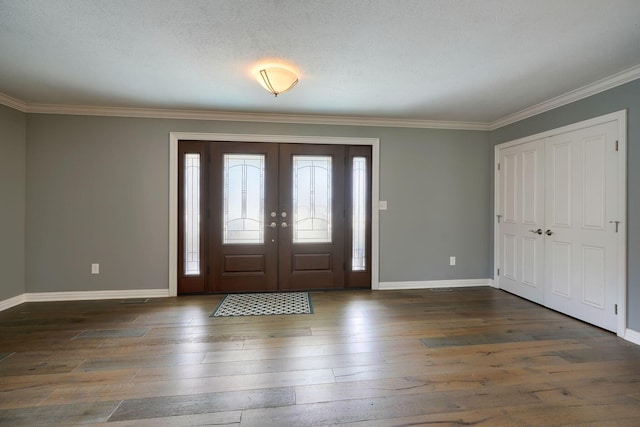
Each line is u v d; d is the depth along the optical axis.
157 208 3.76
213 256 3.93
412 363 2.20
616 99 2.69
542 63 2.47
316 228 4.11
